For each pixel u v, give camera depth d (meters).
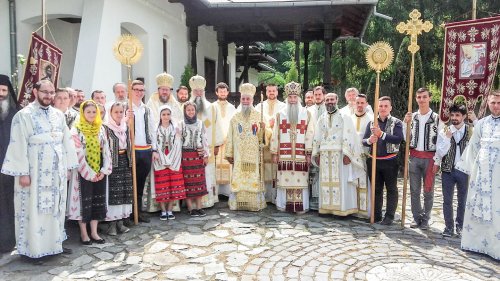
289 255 5.09
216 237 5.79
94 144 5.35
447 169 5.70
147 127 6.42
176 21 12.14
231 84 18.64
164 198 6.58
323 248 5.33
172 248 5.36
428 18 17.77
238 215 6.95
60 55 6.68
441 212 7.14
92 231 5.57
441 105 6.15
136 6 10.02
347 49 18.50
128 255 5.12
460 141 5.61
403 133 6.27
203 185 6.93
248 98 7.24
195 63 12.15
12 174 4.66
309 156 7.03
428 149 6.01
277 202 7.26
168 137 6.57
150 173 6.78
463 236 5.25
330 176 6.71
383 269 4.65
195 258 5.02
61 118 5.07
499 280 4.36
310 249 5.30
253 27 13.81
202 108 7.38
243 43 15.70
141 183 6.51
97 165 5.36
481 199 5.02
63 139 5.07
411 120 6.12
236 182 7.20
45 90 4.82
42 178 4.78
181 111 7.14
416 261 4.89
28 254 4.79
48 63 6.34
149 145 6.45
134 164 6.13
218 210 7.29
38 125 4.80
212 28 14.88
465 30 5.90
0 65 9.41
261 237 5.78
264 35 15.64
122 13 9.48
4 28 9.37
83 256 5.09
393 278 4.40
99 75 8.70
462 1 17.06
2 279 4.45
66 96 5.32
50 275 4.55
